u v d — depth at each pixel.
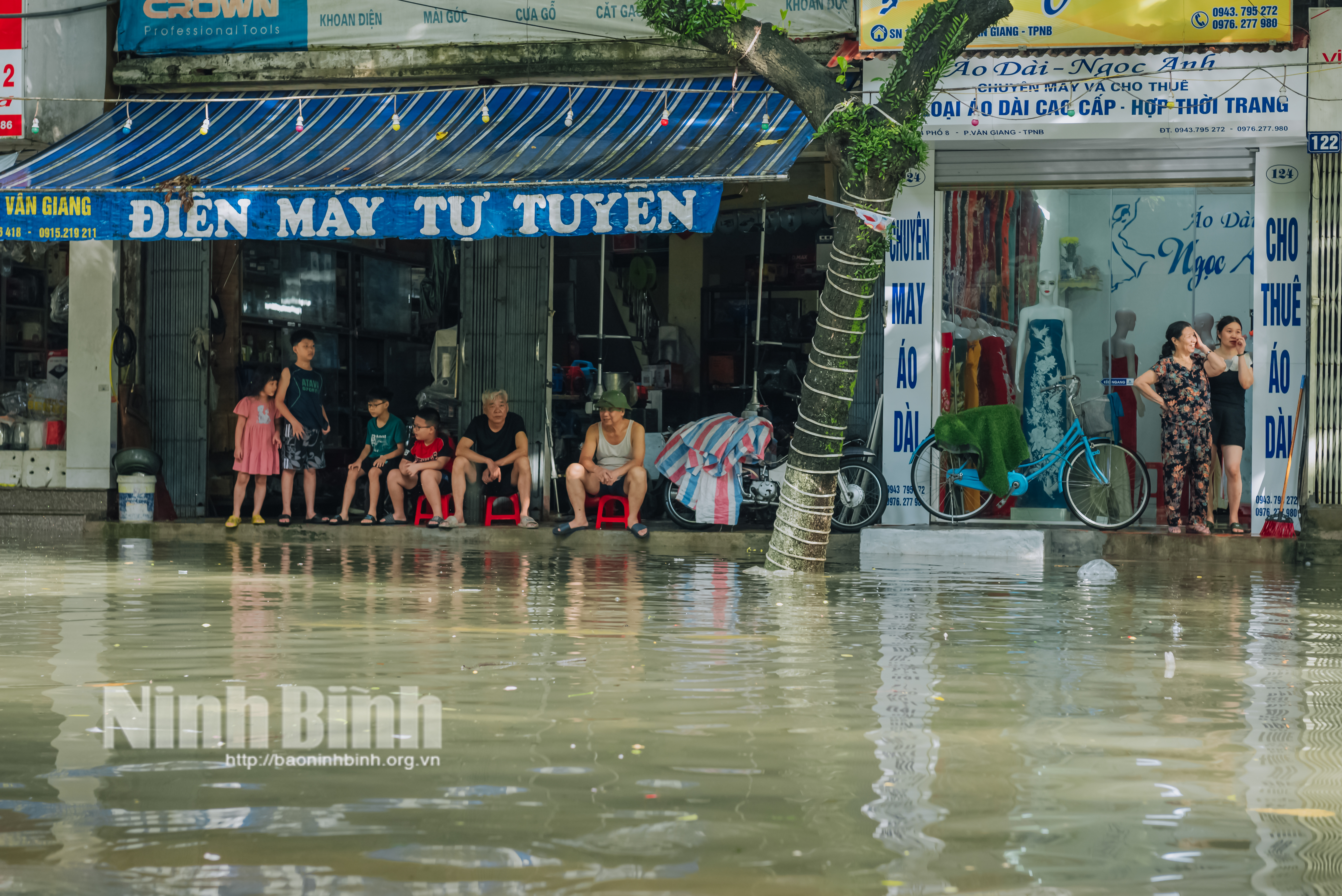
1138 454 25.77
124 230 24.45
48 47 27.94
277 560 22.20
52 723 8.66
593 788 7.07
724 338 29.08
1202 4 24.00
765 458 26.28
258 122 27.72
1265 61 23.95
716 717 8.95
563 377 29.09
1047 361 26.55
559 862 5.85
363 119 27.33
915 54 19.92
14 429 29.69
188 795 6.90
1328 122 23.78
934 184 25.59
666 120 25.31
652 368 29.30
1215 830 6.41
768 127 24.12
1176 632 13.70
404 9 27.78
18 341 30.09
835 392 20.55
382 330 33.78
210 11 28.53
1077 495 25.05
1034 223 26.36
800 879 5.66
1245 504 25.62
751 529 26.20
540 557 22.91
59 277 29.75
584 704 9.40
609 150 24.47
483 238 24.48
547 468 28.16
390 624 13.80
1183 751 8.04
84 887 5.51
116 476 28.98
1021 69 24.66
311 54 28.17
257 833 6.25
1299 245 24.48
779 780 7.26
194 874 5.68
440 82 28.16
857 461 25.44
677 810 6.66
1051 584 18.94
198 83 28.75
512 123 26.31
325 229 23.84
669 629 13.55
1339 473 24.16
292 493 27.48
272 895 5.43
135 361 29.12
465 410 28.55
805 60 20.30
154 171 25.25
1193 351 24.42
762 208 28.42
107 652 11.71
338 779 7.24
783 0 26.05
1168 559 23.78
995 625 14.11
